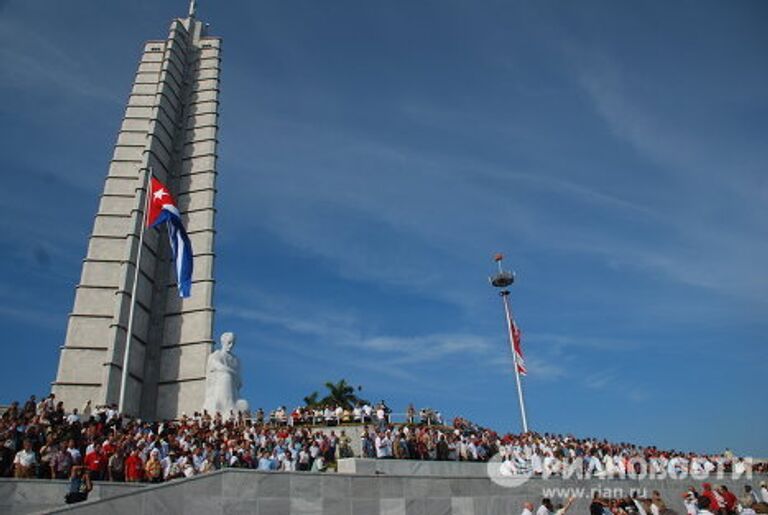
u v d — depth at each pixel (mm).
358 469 25344
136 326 41406
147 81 53344
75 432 21734
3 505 17453
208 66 57031
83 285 41969
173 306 44438
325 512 21312
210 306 43969
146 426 26703
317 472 21703
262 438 25781
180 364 42312
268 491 20344
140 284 42750
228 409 37062
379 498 22781
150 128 48719
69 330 40312
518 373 41781
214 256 46469
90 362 39625
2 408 26922
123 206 45844
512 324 43469
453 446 30547
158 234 46750
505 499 26312
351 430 31281
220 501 19250
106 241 44062
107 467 20078
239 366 39406
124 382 27516
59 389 38438
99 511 16688
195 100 54656
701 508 15727
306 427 32719
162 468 21203
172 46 55094
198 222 47531
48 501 18078
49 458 19062
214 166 50156
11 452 19281
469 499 25188
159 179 47875
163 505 18016
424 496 23922
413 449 28578
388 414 35562
